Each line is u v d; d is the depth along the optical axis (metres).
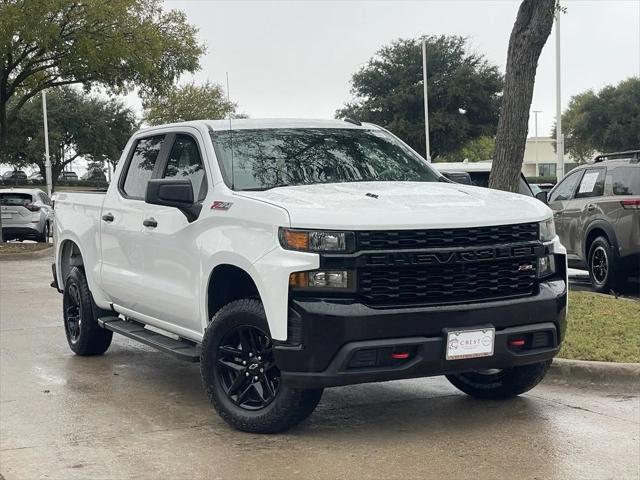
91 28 23.02
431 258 5.38
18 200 25.25
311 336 5.23
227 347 5.88
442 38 52.97
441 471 5.05
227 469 5.14
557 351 5.89
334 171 6.55
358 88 53.97
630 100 58.03
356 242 5.29
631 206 11.57
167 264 6.70
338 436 5.77
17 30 21.55
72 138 61.22
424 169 7.03
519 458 5.29
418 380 7.47
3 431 6.07
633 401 6.71
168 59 25.92
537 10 10.75
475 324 5.44
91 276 8.22
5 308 12.38
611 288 12.13
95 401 6.89
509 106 11.02
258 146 6.63
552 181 53.66
